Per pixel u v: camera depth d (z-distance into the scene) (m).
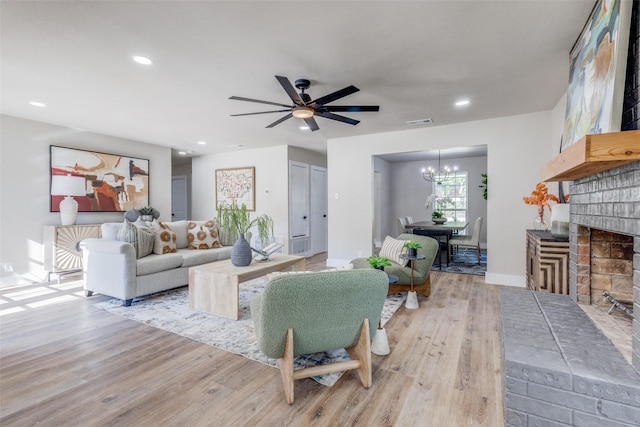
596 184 1.78
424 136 4.73
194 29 2.10
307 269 5.36
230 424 1.59
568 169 1.62
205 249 4.55
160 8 1.88
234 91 3.21
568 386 1.28
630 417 1.19
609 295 1.99
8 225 4.13
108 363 2.18
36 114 4.03
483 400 1.76
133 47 2.33
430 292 3.76
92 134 5.02
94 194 5.00
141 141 5.71
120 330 2.72
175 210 9.02
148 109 3.81
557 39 2.20
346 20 2.00
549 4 1.83
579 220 2.08
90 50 2.38
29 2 1.81
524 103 3.61
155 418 1.63
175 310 3.22
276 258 3.84
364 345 1.88
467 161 7.84
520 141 4.07
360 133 5.11
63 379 1.98
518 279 4.13
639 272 1.29
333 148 5.53
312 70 2.71
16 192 4.20
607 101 1.49
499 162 4.21
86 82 2.97
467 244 5.67
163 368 2.12
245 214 3.68
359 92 3.22
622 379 1.22
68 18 1.98
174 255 3.85
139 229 3.74
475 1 1.82
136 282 3.38
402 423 1.59
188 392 1.85
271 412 1.68
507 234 4.18
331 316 1.74
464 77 2.87
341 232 5.53
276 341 1.70
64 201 4.48
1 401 1.75
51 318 2.99
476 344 2.46
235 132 5.03
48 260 4.39
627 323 1.77
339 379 1.99
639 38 1.40
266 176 6.41
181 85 3.04
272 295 1.58
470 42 2.26
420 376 2.01
